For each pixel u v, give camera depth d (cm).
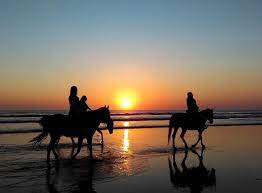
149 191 938
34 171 1146
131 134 2597
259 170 1226
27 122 4162
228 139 2270
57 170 1170
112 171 1171
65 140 2083
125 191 933
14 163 1285
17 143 1927
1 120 4634
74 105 1358
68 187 955
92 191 924
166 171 1203
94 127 1360
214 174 1159
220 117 6169
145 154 1561
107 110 1420
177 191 943
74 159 1391
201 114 1747
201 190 952
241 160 1429
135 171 1181
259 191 934
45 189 926
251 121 4700
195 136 2469
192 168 1260
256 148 1803
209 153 1617
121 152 1608
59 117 1320
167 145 1912
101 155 1503
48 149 1294
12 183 978
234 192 926
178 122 1738
